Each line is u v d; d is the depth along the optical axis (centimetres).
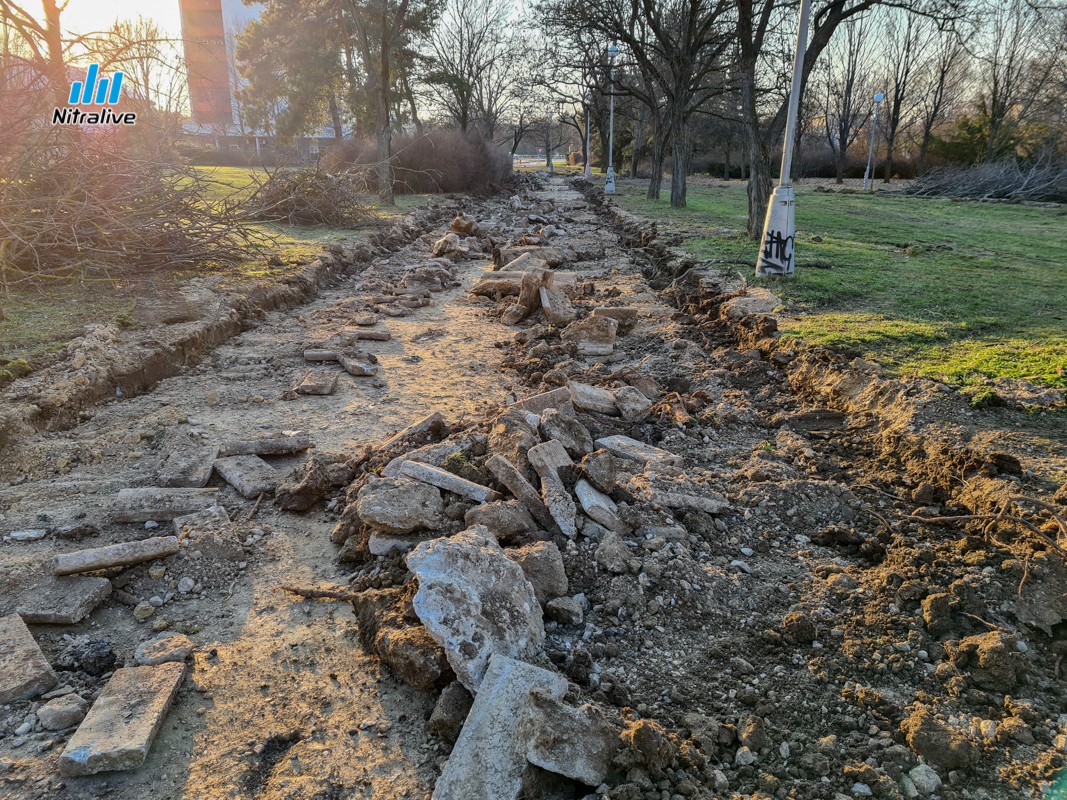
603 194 3073
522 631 304
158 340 704
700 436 549
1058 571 327
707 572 367
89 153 910
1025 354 609
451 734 273
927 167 3797
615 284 1184
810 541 410
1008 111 3538
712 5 2084
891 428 503
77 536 398
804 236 1438
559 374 686
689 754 260
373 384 698
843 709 289
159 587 368
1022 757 261
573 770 243
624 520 394
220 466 488
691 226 1647
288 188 1546
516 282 1103
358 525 411
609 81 2605
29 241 859
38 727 275
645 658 316
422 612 293
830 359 635
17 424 502
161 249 963
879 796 250
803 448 514
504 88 4581
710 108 3828
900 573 358
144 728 267
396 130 3625
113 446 515
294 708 292
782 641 325
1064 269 1061
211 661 318
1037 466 407
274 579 380
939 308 797
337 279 1218
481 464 448
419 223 1923
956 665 304
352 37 2872
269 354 781
